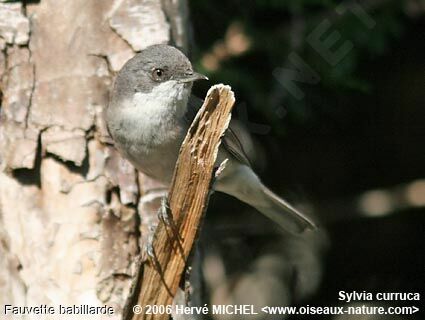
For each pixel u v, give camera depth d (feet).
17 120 30.27
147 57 30.94
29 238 29.81
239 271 44.65
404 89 44.96
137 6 31.89
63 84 30.63
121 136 30.58
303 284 45.24
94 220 29.86
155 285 24.16
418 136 45.68
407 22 43.42
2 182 30.22
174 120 31.01
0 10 30.91
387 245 45.96
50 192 30.12
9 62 30.68
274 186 45.16
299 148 45.19
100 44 31.12
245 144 42.27
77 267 29.48
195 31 41.37
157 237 23.90
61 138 30.17
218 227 44.62
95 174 30.32
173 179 23.17
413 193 43.73
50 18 30.99
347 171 46.03
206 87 40.37
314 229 36.09
